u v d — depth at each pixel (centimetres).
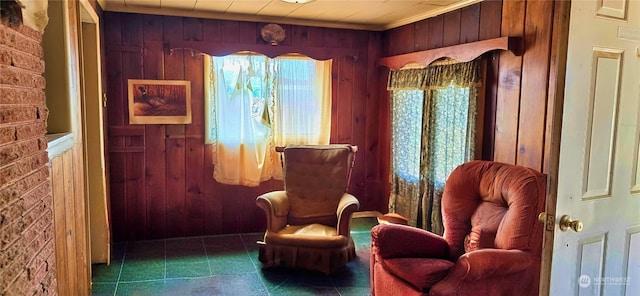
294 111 448
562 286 181
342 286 322
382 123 479
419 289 230
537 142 285
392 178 448
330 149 387
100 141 342
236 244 414
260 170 439
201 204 436
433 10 377
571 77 169
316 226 361
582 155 177
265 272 345
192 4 368
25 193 134
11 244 121
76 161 239
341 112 471
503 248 242
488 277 225
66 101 221
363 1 347
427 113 384
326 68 455
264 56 430
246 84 427
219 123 426
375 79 479
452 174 291
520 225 239
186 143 424
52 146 175
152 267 353
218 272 345
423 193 393
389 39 462
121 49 392
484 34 331
